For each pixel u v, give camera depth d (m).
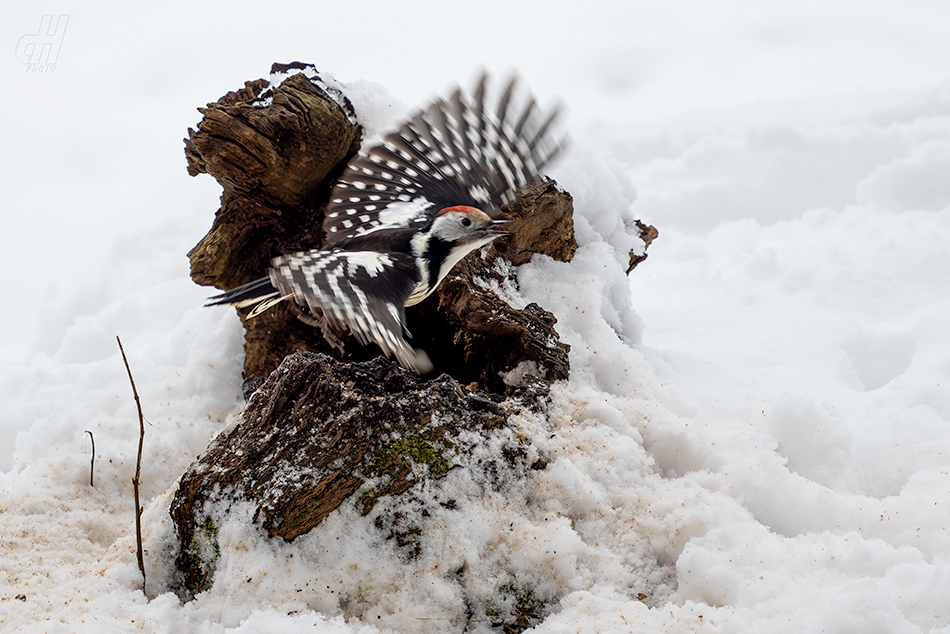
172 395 9.65
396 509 6.61
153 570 6.70
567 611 6.18
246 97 9.58
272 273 5.73
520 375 8.12
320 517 6.53
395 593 6.41
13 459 10.38
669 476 7.79
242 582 6.34
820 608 5.62
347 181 7.26
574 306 9.04
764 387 10.16
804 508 7.25
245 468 6.68
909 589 5.69
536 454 7.11
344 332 9.04
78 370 11.91
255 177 9.01
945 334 11.20
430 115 6.71
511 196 6.82
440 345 8.74
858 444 8.60
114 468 8.34
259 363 9.60
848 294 13.12
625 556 6.75
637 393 8.41
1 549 6.99
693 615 5.91
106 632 5.85
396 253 6.46
